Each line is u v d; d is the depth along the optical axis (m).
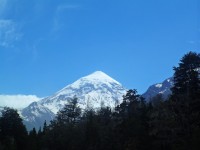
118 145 121.88
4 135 149.88
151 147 105.56
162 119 101.12
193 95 103.44
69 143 142.88
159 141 101.38
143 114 118.12
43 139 149.38
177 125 98.75
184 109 101.44
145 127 112.44
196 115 98.56
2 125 152.75
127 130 119.50
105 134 130.38
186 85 107.06
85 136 139.12
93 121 144.38
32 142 144.88
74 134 144.88
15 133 151.50
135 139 110.31
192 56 109.06
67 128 151.25
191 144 88.69
